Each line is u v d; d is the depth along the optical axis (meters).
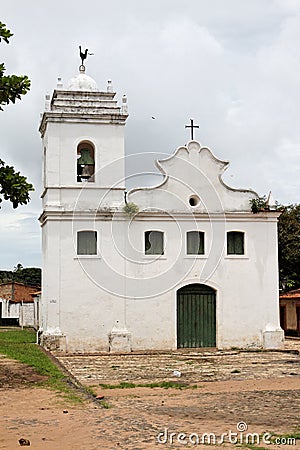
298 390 16.53
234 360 24.02
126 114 27.53
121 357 25.08
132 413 13.42
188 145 28.11
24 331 38.59
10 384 17.27
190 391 16.75
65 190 26.92
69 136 27.23
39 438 11.07
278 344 27.81
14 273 79.94
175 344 27.09
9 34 14.59
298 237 42.31
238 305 27.89
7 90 14.73
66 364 22.77
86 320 26.45
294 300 36.28
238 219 28.23
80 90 27.70
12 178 14.78
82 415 13.27
